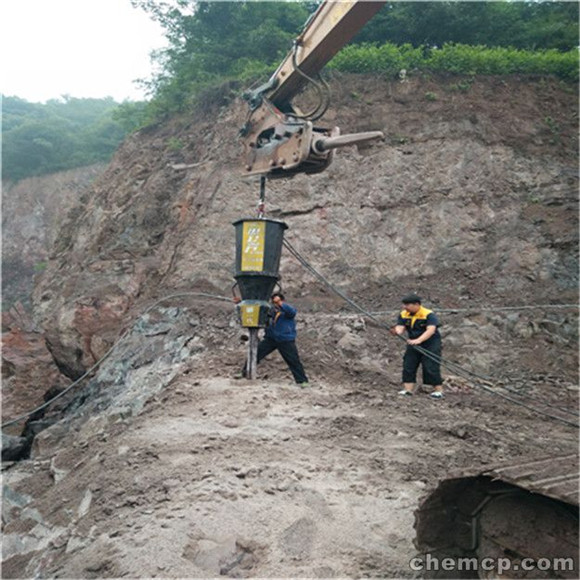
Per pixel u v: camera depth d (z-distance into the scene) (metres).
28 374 14.25
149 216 14.91
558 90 15.11
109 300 13.07
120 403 9.18
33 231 43.62
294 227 13.02
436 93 14.71
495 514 3.48
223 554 3.93
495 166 13.62
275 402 7.20
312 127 6.21
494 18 17.33
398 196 13.38
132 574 3.67
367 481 5.07
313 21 6.37
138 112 24.73
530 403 8.65
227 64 18.25
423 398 8.00
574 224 12.32
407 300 8.00
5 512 6.59
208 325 10.30
